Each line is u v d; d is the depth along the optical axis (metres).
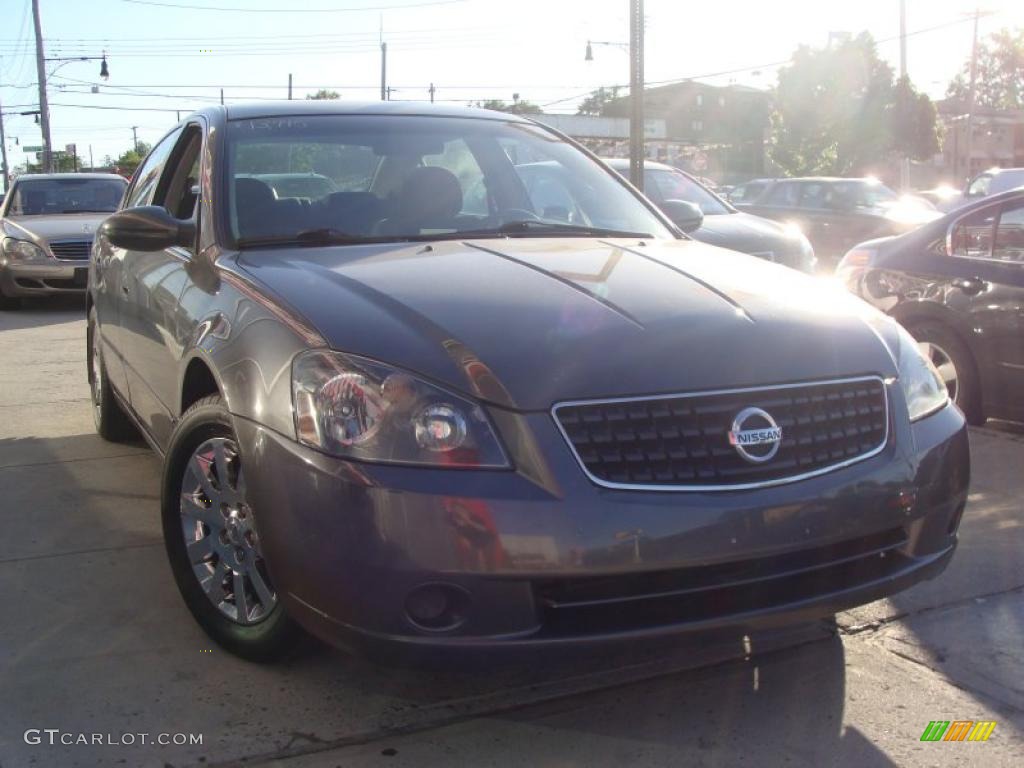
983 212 6.24
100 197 13.30
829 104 49.00
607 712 3.06
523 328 2.86
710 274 3.42
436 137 4.41
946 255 6.38
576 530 2.58
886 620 3.71
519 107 56.75
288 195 3.97
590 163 4.74
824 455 2.90
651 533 2.62
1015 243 6.05
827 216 17.12
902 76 48.44
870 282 6.74
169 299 3.91
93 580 3.95
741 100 73.31
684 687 3.21
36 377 7.90
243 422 2.93
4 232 12.02
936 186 61.41
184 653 3.37
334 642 2.72
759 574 2.79
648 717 3.04
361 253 3.54
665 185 10.90
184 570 3.42
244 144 4.10
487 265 3.36
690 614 2.73
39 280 11.66
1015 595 3.92
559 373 2.71
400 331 2.83
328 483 2.65
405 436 2.62
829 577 2.93
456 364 2.72
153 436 4.33
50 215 12.66
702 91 76.44
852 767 2.81
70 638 3.47
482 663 2.62
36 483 5.13
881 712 3.09
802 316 3.15
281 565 2.79
